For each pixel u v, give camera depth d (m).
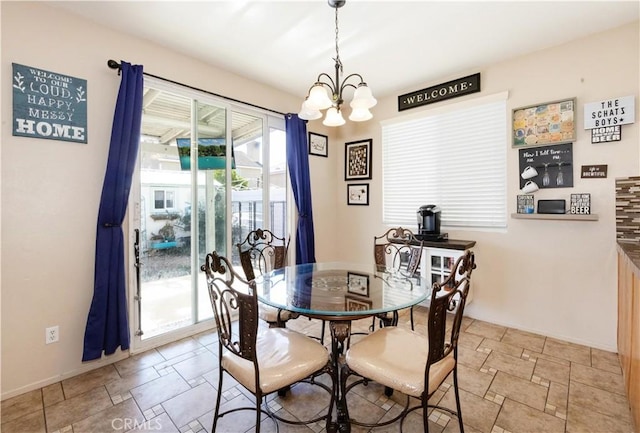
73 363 2.14
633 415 1.62
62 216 2.09
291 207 3.74
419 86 3.43
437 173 3.38
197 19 2.22
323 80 3.28
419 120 3.51
